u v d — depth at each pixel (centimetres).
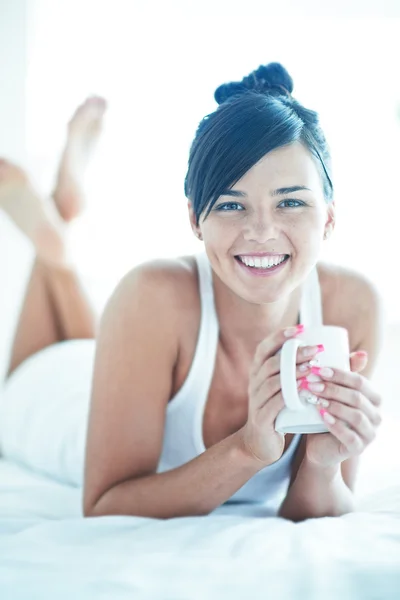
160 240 279
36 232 219
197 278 126
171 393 127
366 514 113
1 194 221
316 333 96
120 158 278
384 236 282
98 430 121
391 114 278
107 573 77
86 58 277
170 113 278
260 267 106
